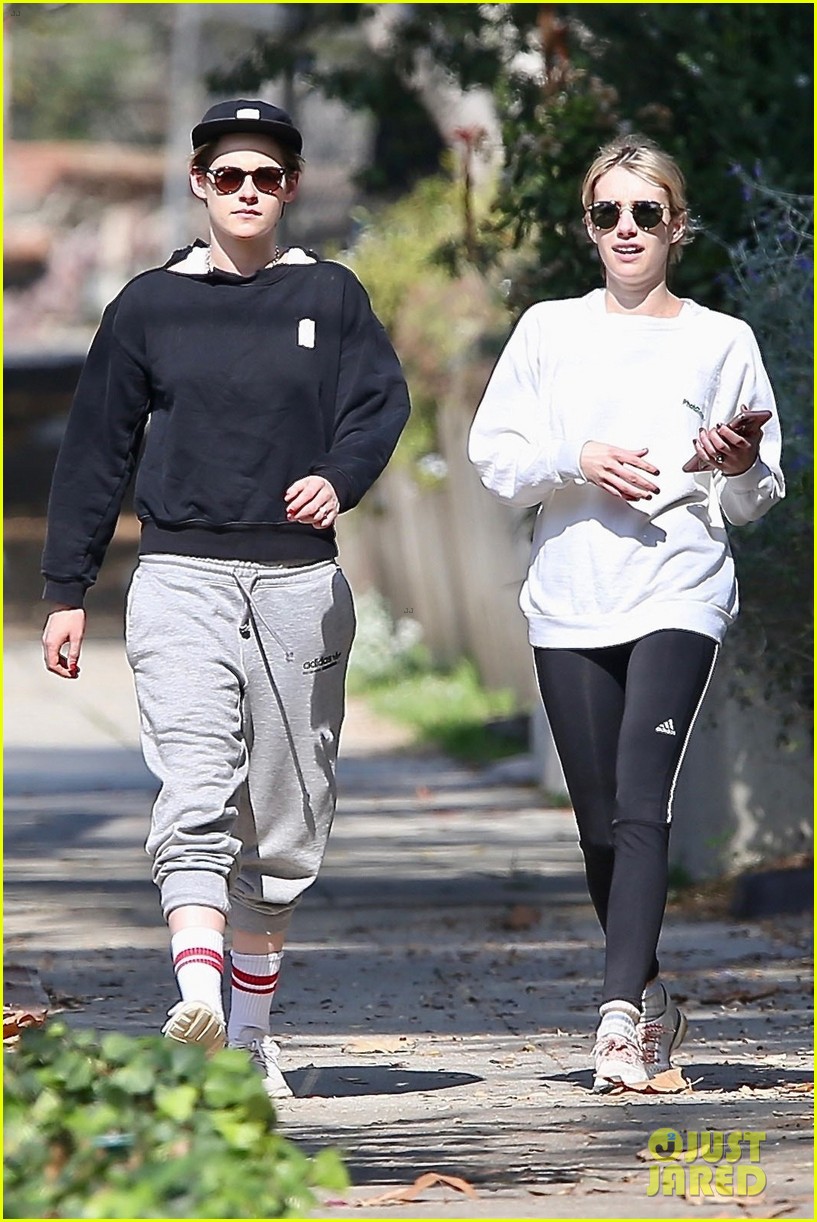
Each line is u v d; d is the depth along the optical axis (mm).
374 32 58062
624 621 18188
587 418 18453
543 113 36406
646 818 17984
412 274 68875
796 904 31734
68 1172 12008
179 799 16781
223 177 17391
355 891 34656
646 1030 18859
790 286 31875
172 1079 13039
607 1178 14500
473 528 69250
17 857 38344
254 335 17297
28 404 169375
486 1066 19797
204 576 17141
